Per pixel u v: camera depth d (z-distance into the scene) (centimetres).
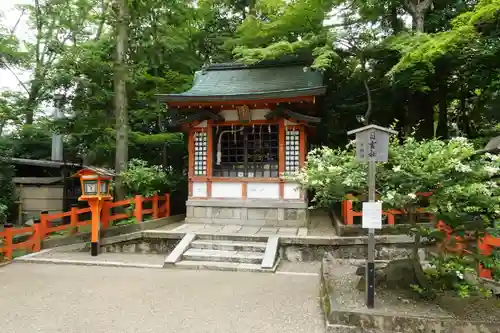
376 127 432
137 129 1436
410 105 1162
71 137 1482
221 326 431
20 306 501
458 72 1027
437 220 441
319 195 535
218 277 649
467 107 1319
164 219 1023
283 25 1062
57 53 1231
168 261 726
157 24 1106
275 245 765
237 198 995
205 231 877
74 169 1413
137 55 1145
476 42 873
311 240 776
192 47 1427
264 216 971
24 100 1583
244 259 733
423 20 1000
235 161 1018
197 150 1036
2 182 1354
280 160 976
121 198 1041
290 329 423
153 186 1075
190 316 461
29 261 769
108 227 902
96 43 1251
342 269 606
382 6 1069
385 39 983
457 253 441
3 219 1130
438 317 396
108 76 1209
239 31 1180
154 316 462
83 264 750
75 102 1234
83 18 1138
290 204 955
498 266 492
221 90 1012
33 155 1708
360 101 1273
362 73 1062
